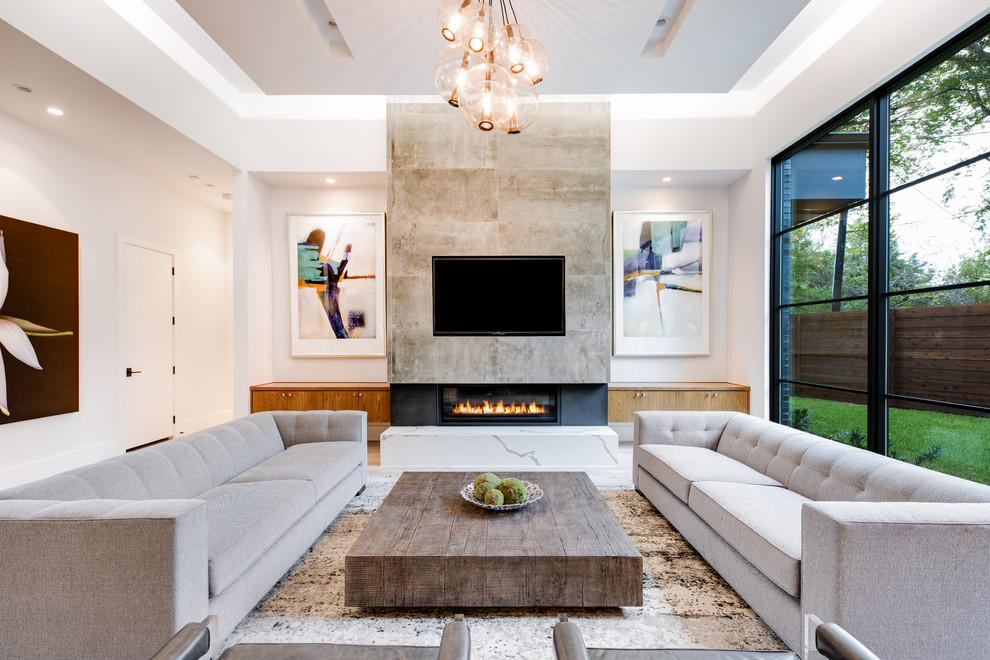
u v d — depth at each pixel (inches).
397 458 155.3
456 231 163.5
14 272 128.7
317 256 189.9
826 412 142.9
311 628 68.0
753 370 174.7
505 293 163.9
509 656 62.2
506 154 163.9
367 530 76.6
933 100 106.6
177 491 82.7
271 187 191.2
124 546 53.1
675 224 192.4
